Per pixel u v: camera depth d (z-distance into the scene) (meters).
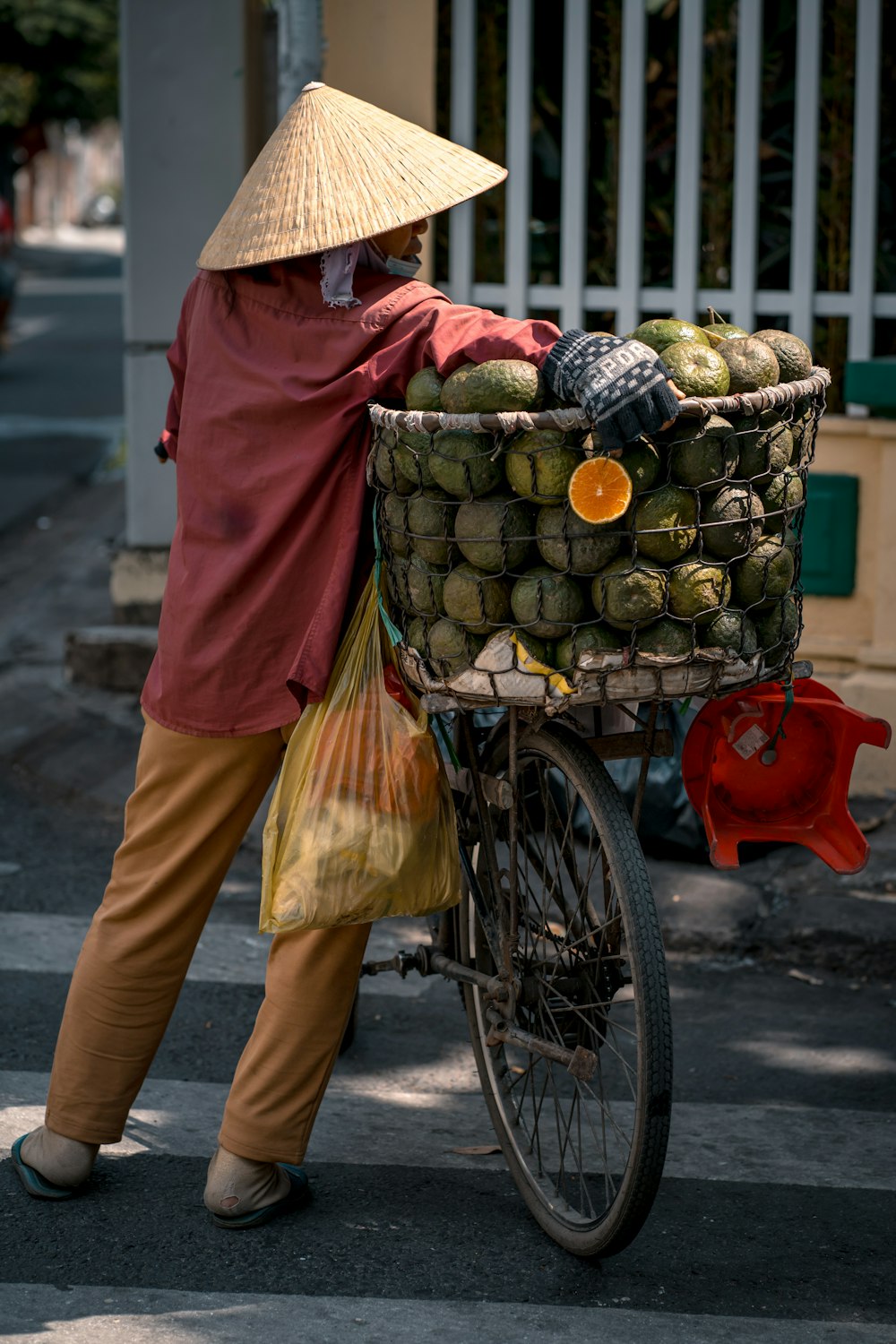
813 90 6.27
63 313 31.59
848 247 6.41
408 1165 3.87
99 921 3.61
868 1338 3.16
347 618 3.37
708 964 5.26
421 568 3.17
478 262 6.83
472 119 6.70
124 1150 3.89
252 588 3.35
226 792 3.51
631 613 2.97
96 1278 3.31
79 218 81.44
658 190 6.59
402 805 3.30
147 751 3.53
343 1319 3.17
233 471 3.34
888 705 6.21
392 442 3.13
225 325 3.39
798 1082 4.43
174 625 3.43
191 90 7.55
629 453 2.93
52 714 7.51
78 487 13.05
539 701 3.06
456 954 3.87
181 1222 3.55
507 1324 3.17
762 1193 3.77
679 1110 4.23
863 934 5.21
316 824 3.28
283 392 3.27
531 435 2.95
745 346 3.11
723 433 2.98
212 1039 4.62
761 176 6.46
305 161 3.33
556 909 4.22
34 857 6.19
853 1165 3.92
